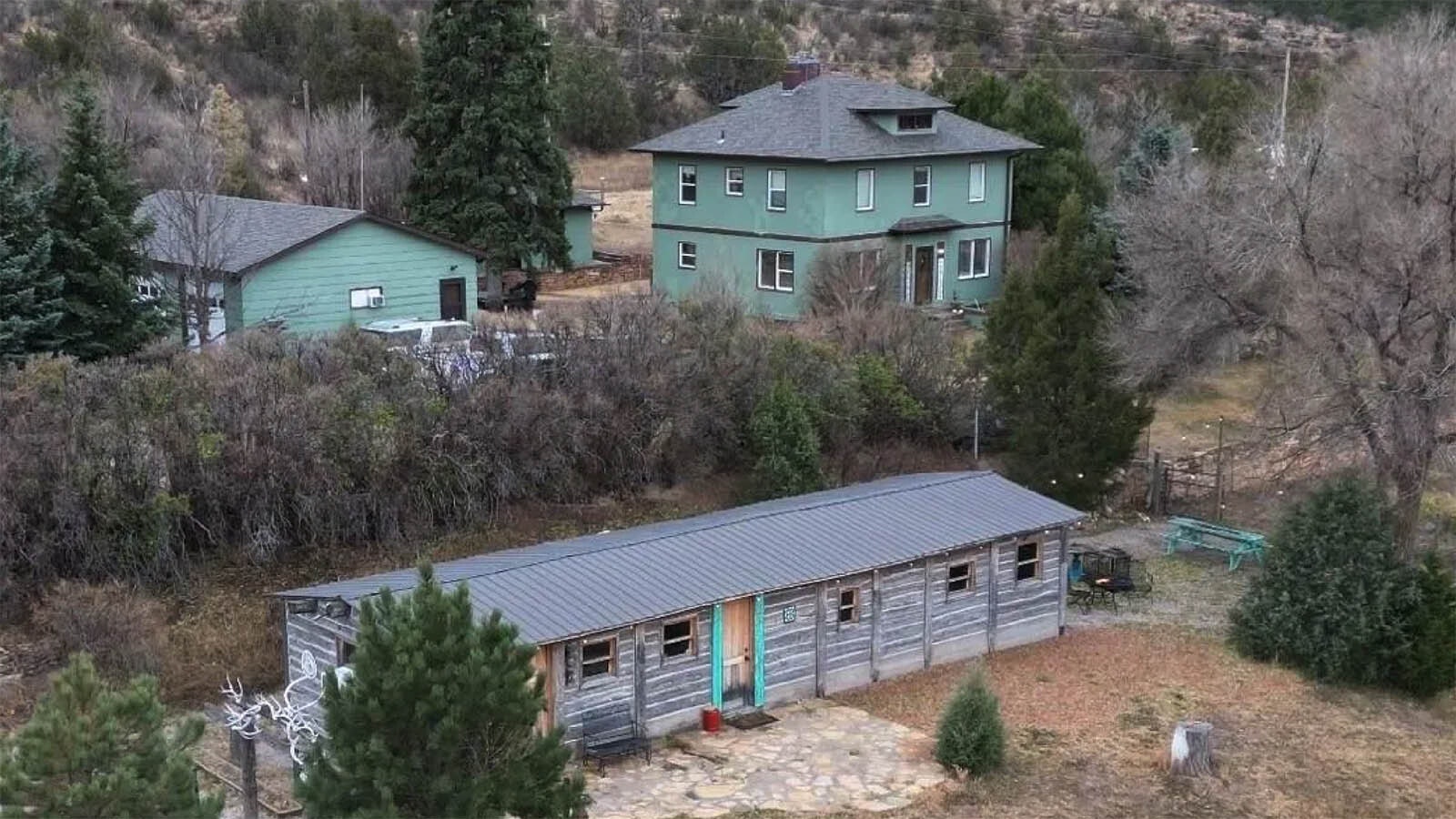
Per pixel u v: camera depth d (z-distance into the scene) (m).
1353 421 26.62
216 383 24.17
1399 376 26.19
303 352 26.03
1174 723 21.00
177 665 20.47
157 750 11.34
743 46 84.44
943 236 45.53
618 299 30.56
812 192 42.34
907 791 18.19
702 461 29.25
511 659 13.01
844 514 22.95
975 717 18.83
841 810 17.58
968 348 35.28
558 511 27.14
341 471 24.27
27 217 28.33
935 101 45.91
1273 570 23.95
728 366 29.59
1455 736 21.50
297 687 19.09
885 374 31.58
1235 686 22.61
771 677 21.03
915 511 23.47
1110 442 30.23
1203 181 34.53
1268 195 27.42
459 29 44.19
